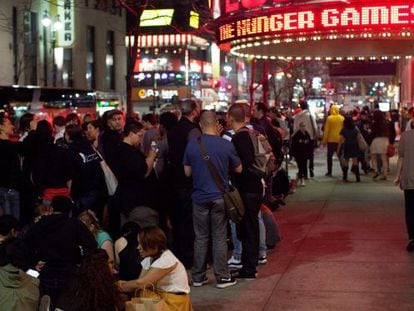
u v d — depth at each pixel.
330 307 7.59
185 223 9.45
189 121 9.52
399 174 10.16
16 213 9.62
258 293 8.26
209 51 64.81
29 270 6.38
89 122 10.08
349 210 14.25
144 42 53.31
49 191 8.89
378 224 12.52
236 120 8.92
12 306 5.68
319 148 35.50
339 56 19.06
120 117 9.70
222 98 58.38
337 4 12.82
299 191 17.58
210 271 9.46
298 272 9.19
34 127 11.07
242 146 8.76
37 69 40.22
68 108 27.42
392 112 27.89
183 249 9.49
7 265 5.77
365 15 12.77
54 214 6.42
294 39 14.30
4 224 6.47
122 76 51.38
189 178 9.39
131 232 7.10
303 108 21.14
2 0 36.72
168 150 9.60
